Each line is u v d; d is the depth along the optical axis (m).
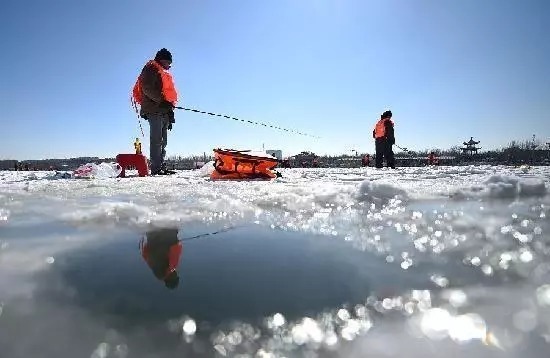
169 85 8.33
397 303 0.90
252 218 2.23
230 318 0.84
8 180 6.96
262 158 6.58
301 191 3.59
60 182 5.80
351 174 8.39
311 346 0.71
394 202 2.89
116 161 8.71
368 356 0.67
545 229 1.76
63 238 1.73
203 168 8.14
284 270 1.20
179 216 2.29
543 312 0.81
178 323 0.82
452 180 5.39
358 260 1.30
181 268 1.24
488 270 1.14
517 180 3.42
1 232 1.87
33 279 1.13
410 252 1.39
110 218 2.23
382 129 15.50
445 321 0.79
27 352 0.70
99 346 0.72
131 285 1.07
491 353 0.66
